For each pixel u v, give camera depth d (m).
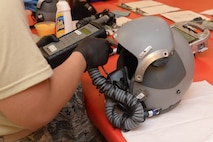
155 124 0.67
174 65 0.64
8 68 0.53
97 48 0.64
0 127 0.65
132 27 0.65
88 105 0.78
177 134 0.63
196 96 0.76
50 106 0.59
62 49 0.71
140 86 0.65
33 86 0.55
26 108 0.55
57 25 1.19
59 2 1.17
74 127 0.82
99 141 0.89
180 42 0.67
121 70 0.68
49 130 0.80
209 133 0.63
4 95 0.54
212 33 1.20
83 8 1.45
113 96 0.65
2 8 0.52
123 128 0.65
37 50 0.56
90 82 0.84
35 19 1.45
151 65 0.62
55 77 0.60
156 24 0.64
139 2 1.82
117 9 1.68
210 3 1.70
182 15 1.47
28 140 0.72
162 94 0.66
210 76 0.87
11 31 0.52
